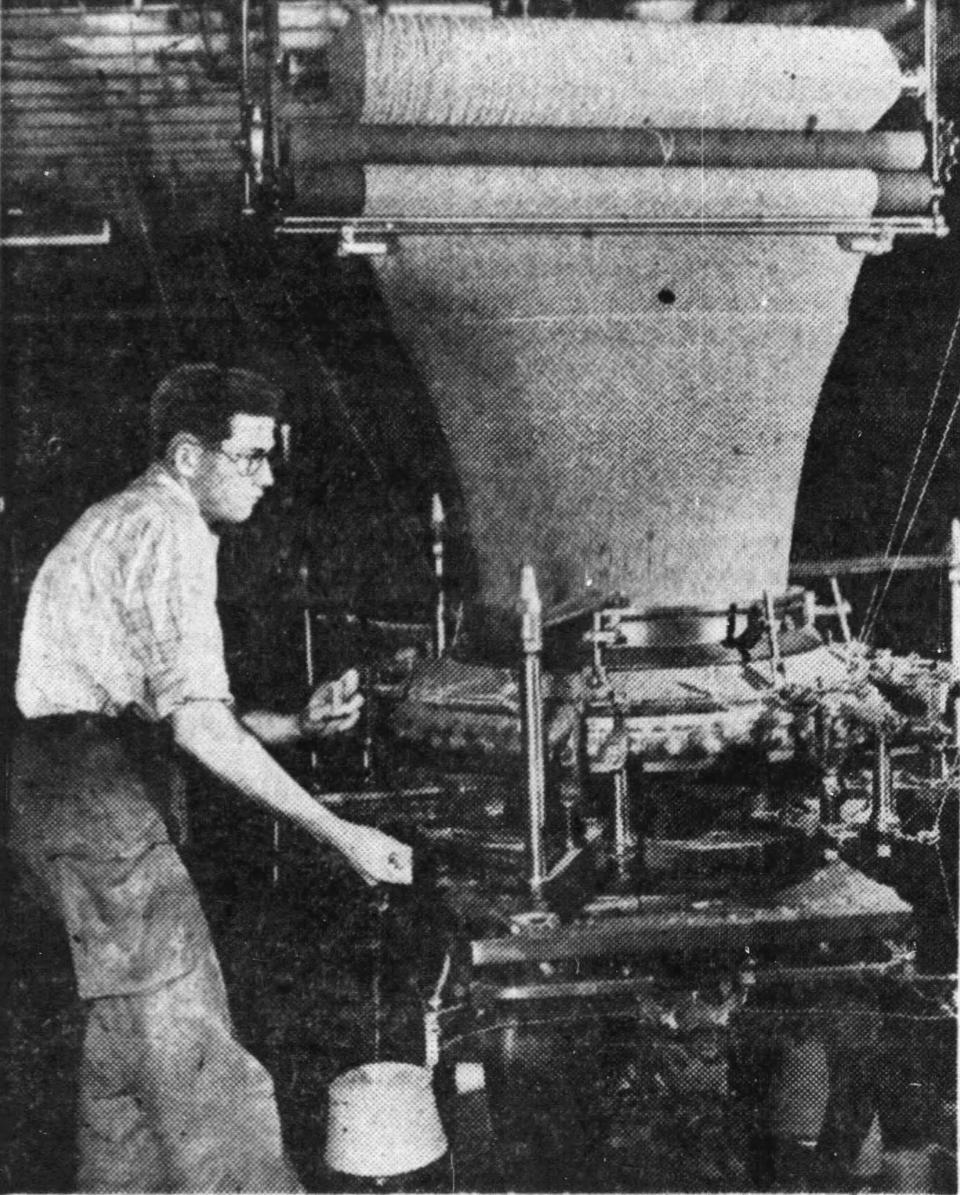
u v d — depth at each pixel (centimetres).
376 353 298
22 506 337
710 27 175
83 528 162
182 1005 161
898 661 195
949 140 185
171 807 172
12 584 312
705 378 183
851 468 261
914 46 230
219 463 169
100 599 158
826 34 178
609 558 187
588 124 174
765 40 175
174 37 338
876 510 259
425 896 181
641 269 178
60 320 346
